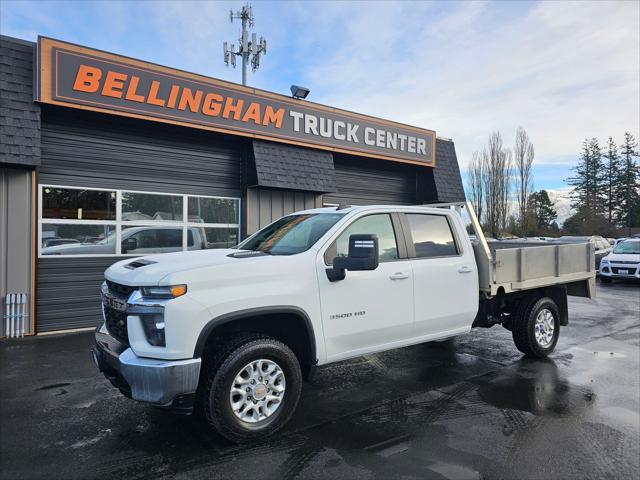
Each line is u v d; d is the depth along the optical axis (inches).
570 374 213.5
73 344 265.7
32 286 285.6
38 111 277.9
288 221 202.8
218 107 348.8
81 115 308.8
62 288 302.4
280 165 383.2
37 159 272.1
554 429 153.0
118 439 144.8
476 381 203.5
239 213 389.4
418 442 143.9
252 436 141.5
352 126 434.3
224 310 136.9
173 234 352.5
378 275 175.2
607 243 783.1
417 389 193.2
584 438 146.5
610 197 2447.1
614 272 595.5
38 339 278.2
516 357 244.1
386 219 189.6
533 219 1768.0
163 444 141.6
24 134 270.7
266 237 195.2
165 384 127.2
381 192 500.1
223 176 378.9
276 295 147.1
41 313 294.4
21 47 277.1
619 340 282.8
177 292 130.8
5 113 266.5
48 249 297.9
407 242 191.5
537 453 136.3
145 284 132.6
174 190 352.2
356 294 168.2
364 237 148.7
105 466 128.2
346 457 134.1
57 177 301.3
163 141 346.0
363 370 220.2
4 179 275.7
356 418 162.7
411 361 236.2
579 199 2509.8
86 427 153.4
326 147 414.6
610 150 2455.7
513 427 154.9
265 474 124.4
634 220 2364.7
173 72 327.0
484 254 217.9
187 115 335.0
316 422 159.2
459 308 205.0
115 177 324.5
